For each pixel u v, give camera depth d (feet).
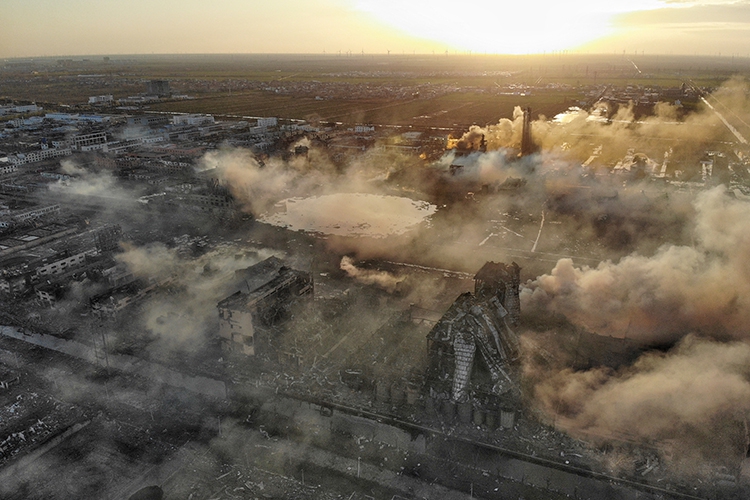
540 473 295.69
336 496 285.23
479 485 290.15
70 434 330.13
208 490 289.94
